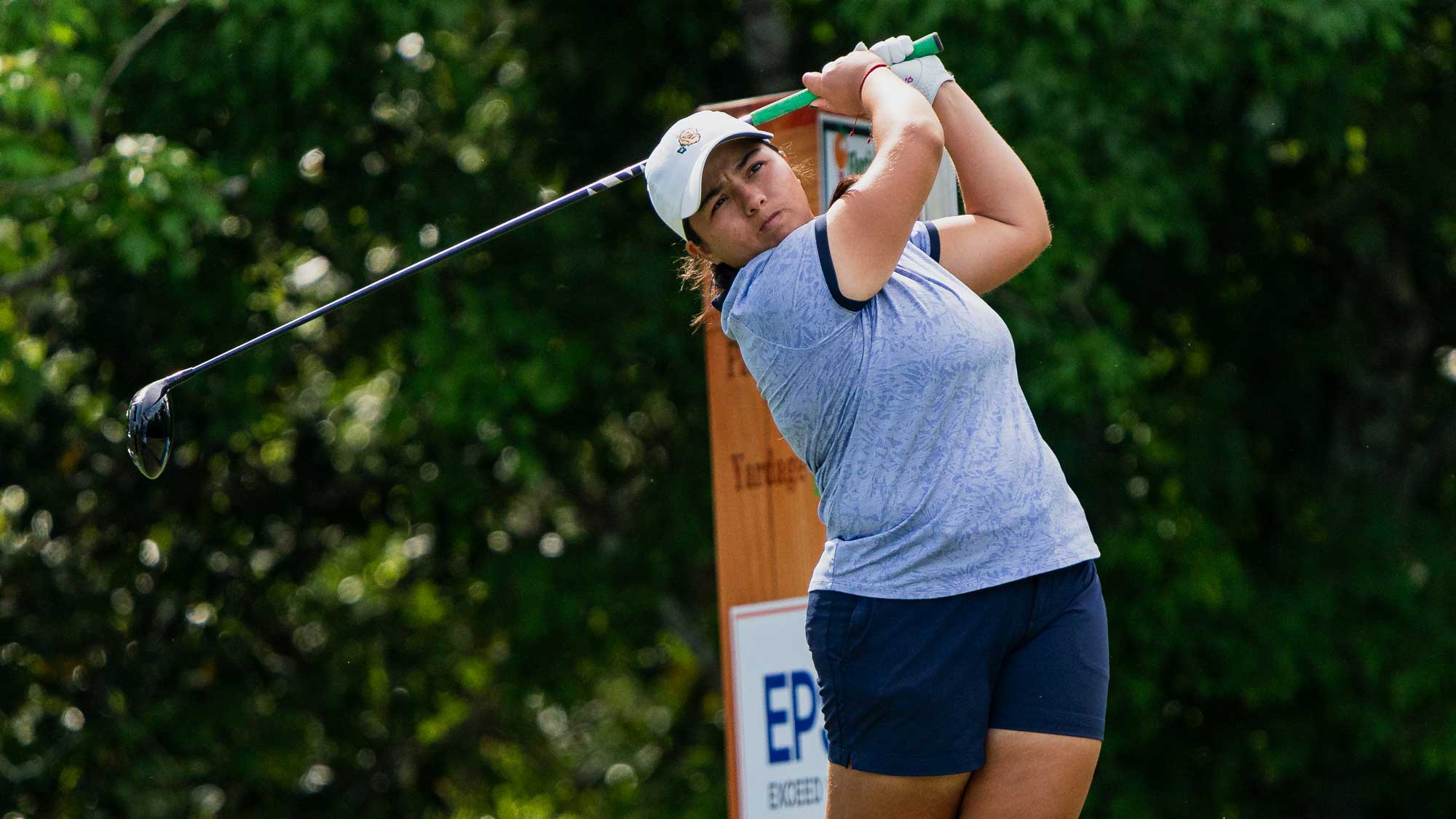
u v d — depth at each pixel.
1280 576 36.38
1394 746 34.69
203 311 32.19
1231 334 37.97
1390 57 31.77
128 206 26.30
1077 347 29.17
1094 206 28.41
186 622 36.56
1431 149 34.34
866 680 9.94
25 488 35.25
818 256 9.78
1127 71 29.16
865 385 9.77
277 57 28.00
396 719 38.56
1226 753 36.28
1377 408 38.47
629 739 49.31
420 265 12.59
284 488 36.66
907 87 10.44
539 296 31.94
